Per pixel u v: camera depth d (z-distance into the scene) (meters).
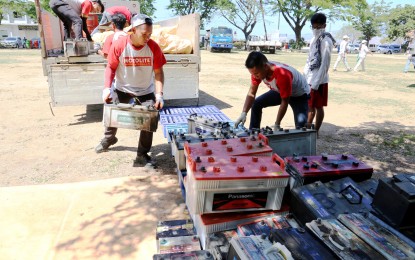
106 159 4.23
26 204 2.96
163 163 4.14
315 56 4.66
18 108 6.91
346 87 11.38
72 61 5.39
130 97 4.03
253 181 2.15
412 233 1.84
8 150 4.51
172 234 2.37
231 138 3.04
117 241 2.47
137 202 3.04
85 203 3.01
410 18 63.88
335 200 2.20
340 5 41.84
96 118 6.24
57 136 5.15
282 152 3.10
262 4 44.75
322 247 1.68
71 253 2.33
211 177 2.05
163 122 4.50
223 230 2.21
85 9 6.20
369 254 1.62
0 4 40.53
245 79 12.57
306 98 3.89
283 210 2.38
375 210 2.02
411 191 1.80
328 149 4.82
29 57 20.72
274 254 1.63
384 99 9.22
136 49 3.57
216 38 33.34
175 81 6.07
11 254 2.30
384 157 4.59
